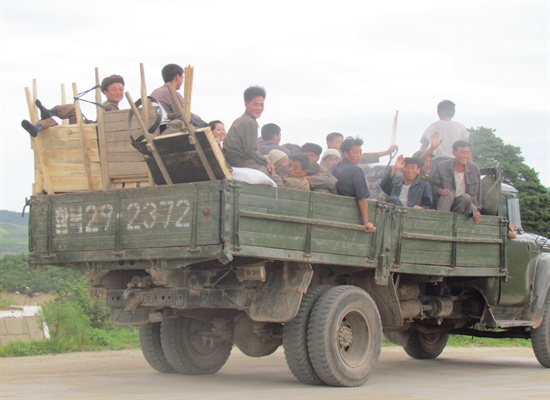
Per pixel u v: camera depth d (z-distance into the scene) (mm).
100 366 12648
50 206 10016
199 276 9688
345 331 10289
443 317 13219
